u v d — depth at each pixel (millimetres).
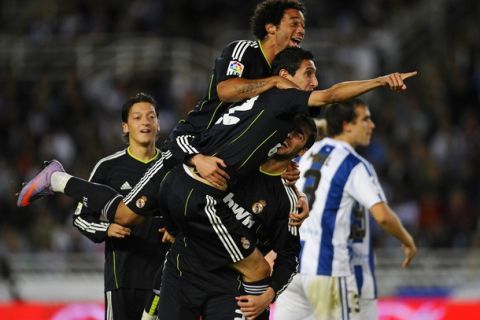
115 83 61281
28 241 48312
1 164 55031
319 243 24297
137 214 21344
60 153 55312
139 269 23266
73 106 58562
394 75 17484
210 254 19500
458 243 45406
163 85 60875
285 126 18953
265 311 20250
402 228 24328
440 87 57312
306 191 24625
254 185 19516
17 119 58531
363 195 24125
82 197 22078
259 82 19016
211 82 20125
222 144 19078
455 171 50594
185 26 65500
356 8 65000
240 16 65875
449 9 63844
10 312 35469
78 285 41781
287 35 20266
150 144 23703
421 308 33750
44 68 62938
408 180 50062
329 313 24266
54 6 67312
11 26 67250
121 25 65125
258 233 19781
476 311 33156
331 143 25000
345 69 59844
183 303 20031
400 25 63781
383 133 53438
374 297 24781
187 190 19203
